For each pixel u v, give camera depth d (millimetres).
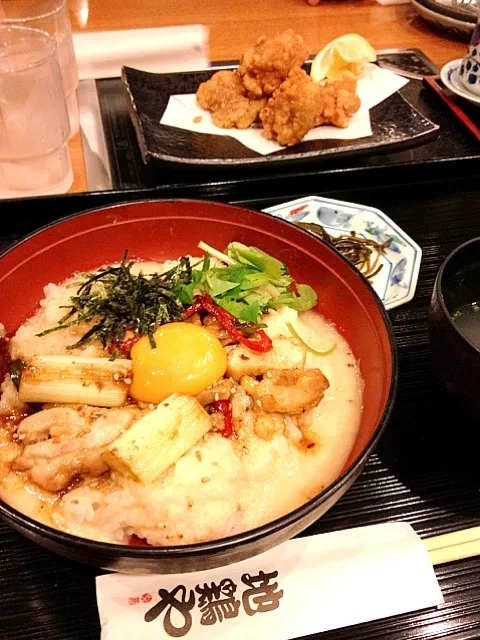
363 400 236
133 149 408
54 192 367
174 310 258
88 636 188
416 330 287
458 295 245
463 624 193
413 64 519
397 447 240
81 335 254
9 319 260
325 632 190
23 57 351
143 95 455
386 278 312
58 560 203
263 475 218
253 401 234
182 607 190
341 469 219
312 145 419
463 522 219
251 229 283
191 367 232
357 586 197
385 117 452
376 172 375
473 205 366
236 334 253
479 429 233
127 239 287
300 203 356
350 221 345
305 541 206
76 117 437
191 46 508
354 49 478
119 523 200
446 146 425
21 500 211
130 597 191
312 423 239
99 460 207
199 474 201
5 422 233
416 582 198
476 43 440
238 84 436
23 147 353
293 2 606
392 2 615
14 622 190
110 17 555
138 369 232
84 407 225
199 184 360
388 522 216
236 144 420
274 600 193
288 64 416
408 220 355
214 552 165
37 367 227
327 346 266
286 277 279
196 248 295
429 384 262
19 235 333
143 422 206
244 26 561
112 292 258
